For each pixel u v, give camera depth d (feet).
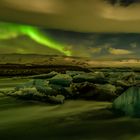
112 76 111.96
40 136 39.06
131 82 97.50
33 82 89.20
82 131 41.60
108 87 80.12
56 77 94.07
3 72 217.56
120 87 84.12
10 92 84.58
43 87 79.00
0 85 125.18
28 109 61.77
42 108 63.36
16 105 67.21
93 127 43.93
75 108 62.90
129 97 55.11
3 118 52.08
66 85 87.81
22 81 153.58
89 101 73.72
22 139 37.60
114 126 44.57
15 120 50.01
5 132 41.22
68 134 39.99
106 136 38.88
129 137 38.32
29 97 74.28
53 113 57.16
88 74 104.88
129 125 45.16
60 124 46.44
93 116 53.11
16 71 233.55
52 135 39.52
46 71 257.14
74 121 48.80
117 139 37.58
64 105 67.67
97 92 77.97
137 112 51.19
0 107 64.03
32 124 46.70
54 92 76.18
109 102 71.41
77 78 97.45
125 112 53.47
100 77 98.94
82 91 79.97
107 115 53.78
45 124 46.62
